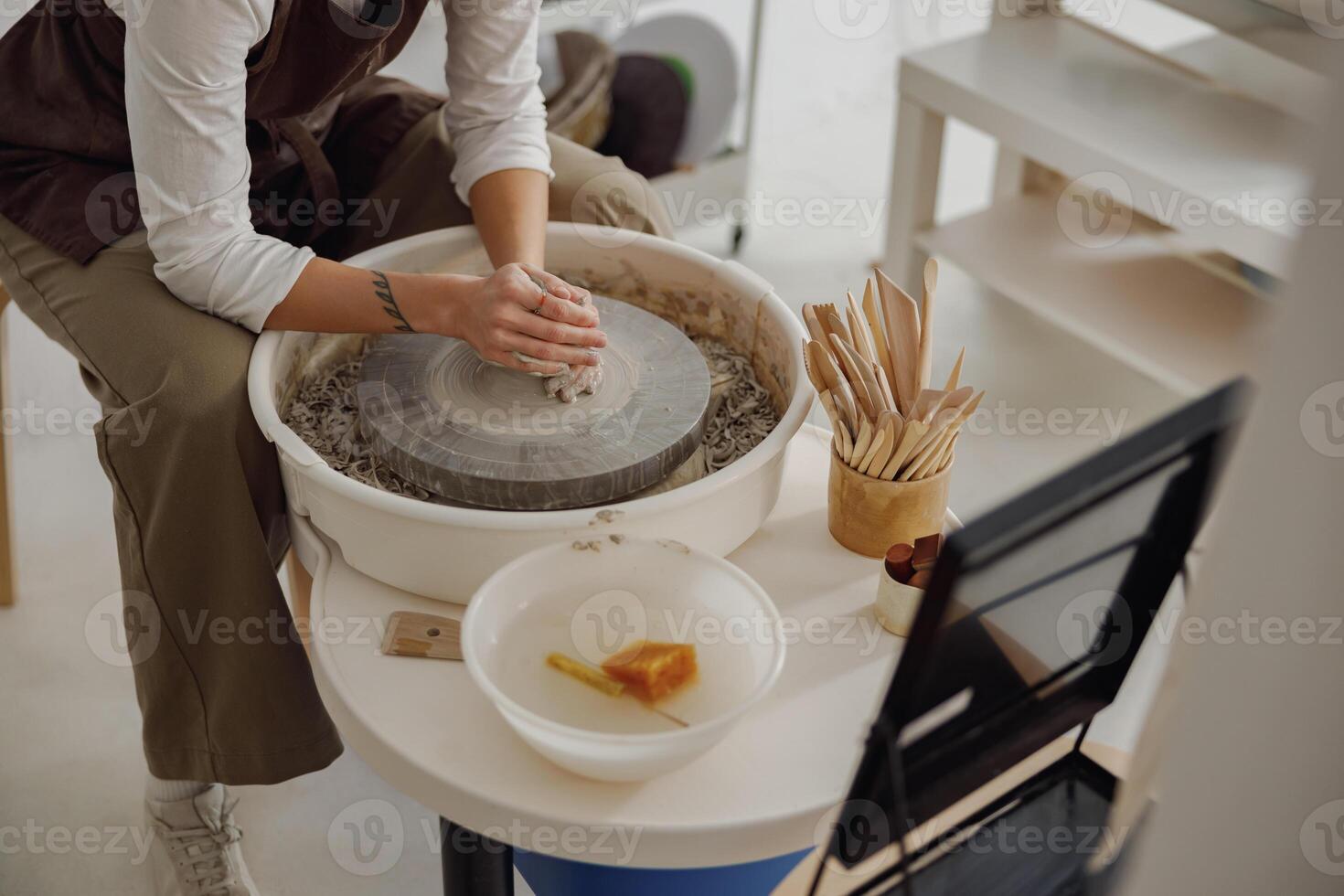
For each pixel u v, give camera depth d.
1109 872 0.73
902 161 2.12
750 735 0.95
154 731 1.22
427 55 2.21
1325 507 0.48
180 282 1.16
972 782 0.89
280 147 1.40
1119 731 1.51
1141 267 2.07
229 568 1.13
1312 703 0.54
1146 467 0.70
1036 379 2.17
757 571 1.11
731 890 1.03
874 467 1.07
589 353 1.16
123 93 1.26
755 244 2.47
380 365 1.22
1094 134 1.84
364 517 1.03
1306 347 0.44
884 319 1.07
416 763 0.92
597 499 1.11
